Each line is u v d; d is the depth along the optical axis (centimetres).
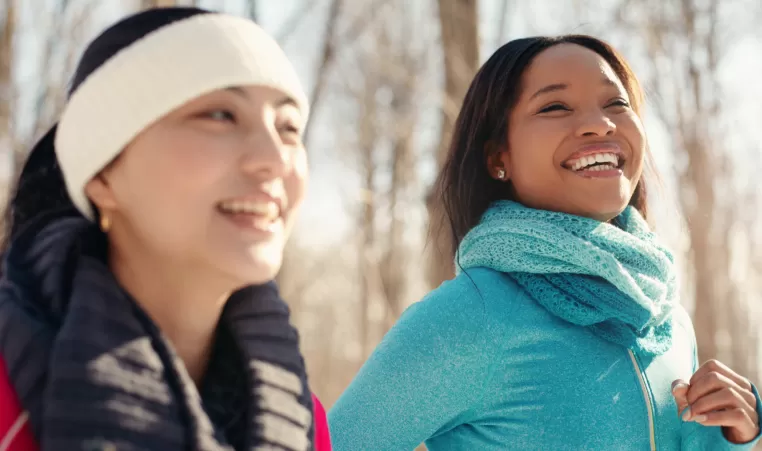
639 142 216
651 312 202
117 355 115
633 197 250
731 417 193
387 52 925
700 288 1180
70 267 127
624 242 210
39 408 111
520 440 192
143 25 127
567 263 204
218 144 124
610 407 191
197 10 131
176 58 123
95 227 134
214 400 134
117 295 120
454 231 238
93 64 127
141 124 122
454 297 202
